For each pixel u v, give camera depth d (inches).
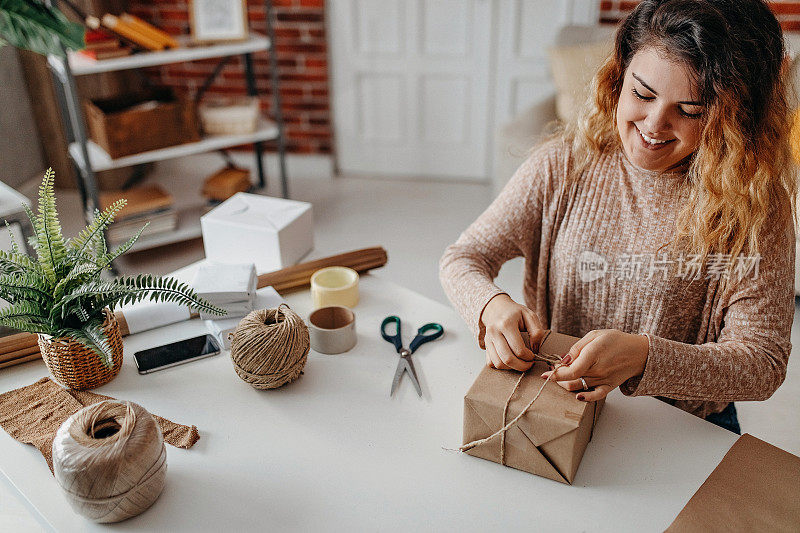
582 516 32.8
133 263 113.3
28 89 132.2
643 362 36.2
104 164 103.4
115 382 42.3
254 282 48.6
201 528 32.2
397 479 34.9
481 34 138.3
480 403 34.3
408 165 154.0
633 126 37.5
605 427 38.6
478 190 147.5
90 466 30.4
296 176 154.1
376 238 123.4
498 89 142.8
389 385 41.9
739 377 36.9
